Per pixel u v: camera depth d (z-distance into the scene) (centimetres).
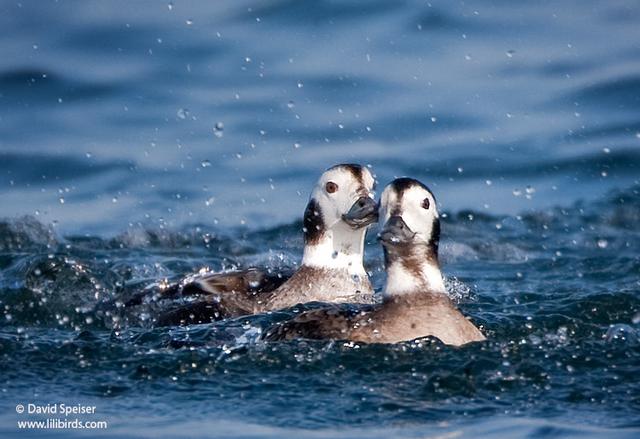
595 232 1694
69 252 1616
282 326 1102
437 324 1057
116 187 1862
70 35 2261
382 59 2183
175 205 1800
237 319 1224
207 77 2153
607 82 2122
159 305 1315
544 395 969
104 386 1012
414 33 2244
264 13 2298
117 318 1320
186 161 1930
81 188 1867
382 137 1991
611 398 962
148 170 1906
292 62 2177
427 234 1070
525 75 2150
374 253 1617
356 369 1023
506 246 1634
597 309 1265
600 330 1160
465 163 1923
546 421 915
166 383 1012
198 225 1736
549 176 1886
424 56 2192
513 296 1352
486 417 927
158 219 1753
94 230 1723
